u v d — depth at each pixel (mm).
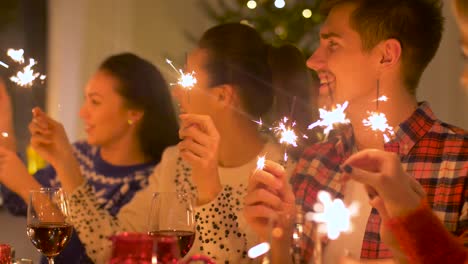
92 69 4613
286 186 1739
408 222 1425
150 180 2545
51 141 2330
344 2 1863
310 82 2303
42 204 1665
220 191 2078
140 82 2834
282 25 3479
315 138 2266
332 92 1920
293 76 2277
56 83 4582
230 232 2057
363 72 1847
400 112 1860
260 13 3639
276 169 1736
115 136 2844
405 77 1845
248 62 2229
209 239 2053
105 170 2861
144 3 4676
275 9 3484
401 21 1809
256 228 1716
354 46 1846
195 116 2020
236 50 2230
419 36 1818
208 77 2221
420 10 1822
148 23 4680
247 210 1709
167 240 1213
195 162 2023
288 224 1328
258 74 2234
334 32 1871
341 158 1988
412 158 1850
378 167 1480
